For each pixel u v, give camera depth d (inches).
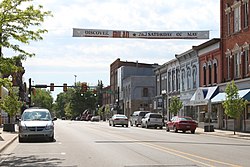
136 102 3563.0
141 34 1323.8
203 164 591.2
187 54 2220.7
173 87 2536.9
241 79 1609.3
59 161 656.4
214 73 1891.0
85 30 1302.9
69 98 5487.2
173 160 642.2
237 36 1669.5
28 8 704.4
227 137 1327.5
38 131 1045.2
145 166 572.4
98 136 1304.1
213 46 1894.7
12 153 792.9
